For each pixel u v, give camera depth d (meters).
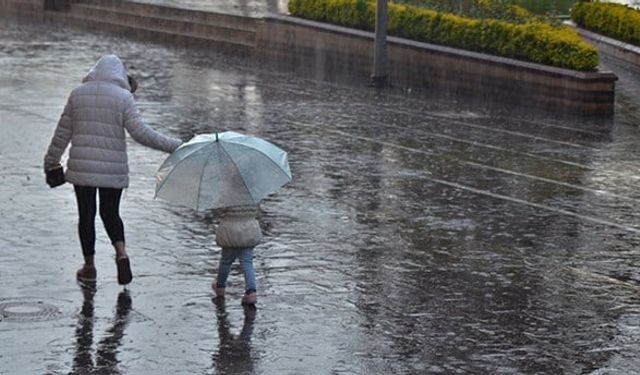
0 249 21.61
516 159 33.59
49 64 52.09
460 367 16.48
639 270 22.16
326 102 43.97
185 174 18.00
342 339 17.47
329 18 55.25
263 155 18.22
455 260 22.34
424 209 26.77
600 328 18.47
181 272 20.61
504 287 20.59
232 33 60.75
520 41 45.66
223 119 38.94
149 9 66.88
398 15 50.88
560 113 43.25
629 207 27.78
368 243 23.38
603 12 57.66
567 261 22.62
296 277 20.64
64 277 19.95
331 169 31.03
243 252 18.80
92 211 19.56
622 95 47.38
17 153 31.22
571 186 30.03
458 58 47.25
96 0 71.19
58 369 15.73
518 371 16.39
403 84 49.75
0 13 77.62
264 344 17.11
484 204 27.55
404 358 16.75
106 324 17.64
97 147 19.27
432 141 36.16
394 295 19.83
